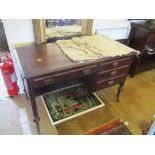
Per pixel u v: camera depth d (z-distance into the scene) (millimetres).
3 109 1808
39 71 1155
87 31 1892
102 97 2084
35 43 1691
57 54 1434
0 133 1531
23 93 2053
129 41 2486
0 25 2309
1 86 2178
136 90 2266
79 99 2012
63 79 1289
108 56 1408
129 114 1842
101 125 1682
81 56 1374
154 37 2449
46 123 1673
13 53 1707
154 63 2701
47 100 1964
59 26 1709
